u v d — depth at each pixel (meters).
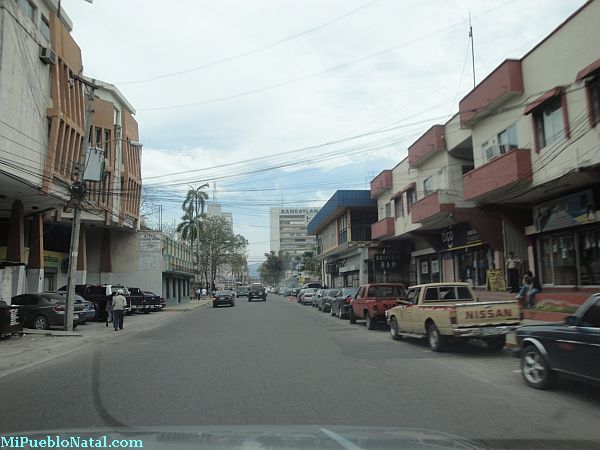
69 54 26.19
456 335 12.30
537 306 17.42
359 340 15.94
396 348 13.95
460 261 26.95
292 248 128.62
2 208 27.30
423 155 26.25
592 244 16.80
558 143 15.93
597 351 7.16
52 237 34.97
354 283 44.03
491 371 10.30
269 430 3.96
